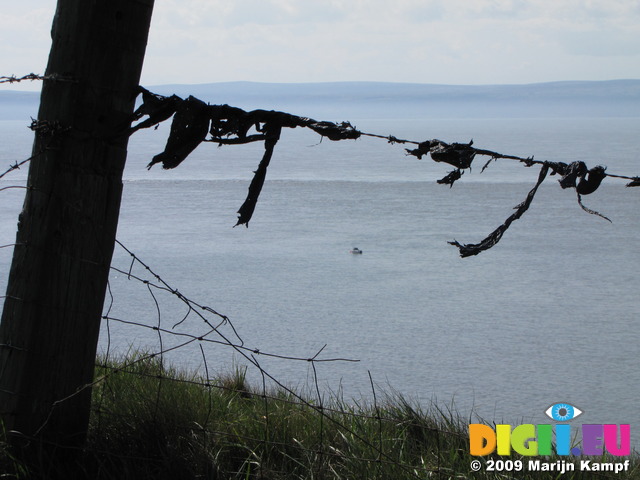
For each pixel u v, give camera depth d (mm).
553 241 93438
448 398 29328
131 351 7906
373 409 5531
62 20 4051
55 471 4039
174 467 4094
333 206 133625
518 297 60375
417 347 41969
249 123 4070
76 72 4039
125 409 4629
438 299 59344
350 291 62125
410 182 184375
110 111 4109
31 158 4109
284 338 43875
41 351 4098
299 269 73000
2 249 68875
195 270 71000
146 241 91438
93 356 4234
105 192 4152
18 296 4105
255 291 60906
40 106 4105
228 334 43375
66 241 4082
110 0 4051
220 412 4980
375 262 78188
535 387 31969
